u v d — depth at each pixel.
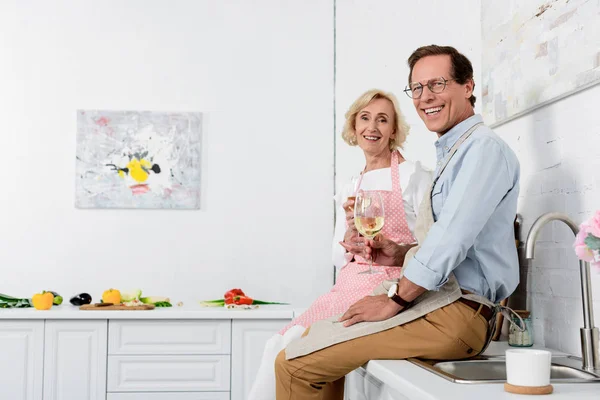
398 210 2.23
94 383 2.96
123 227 3.78
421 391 1.22
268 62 3.89
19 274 3.72
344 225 2.46
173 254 3.78
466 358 1.66
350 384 2.10
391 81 3.42
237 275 3.79
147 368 2.99
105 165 3.78
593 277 1.73
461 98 1.79
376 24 3.57
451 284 1.63
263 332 3.03
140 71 3.85
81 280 3.74
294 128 3.87
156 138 3.80
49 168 3.78
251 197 3.83
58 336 2.96
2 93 3.80
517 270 1.72
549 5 1.90
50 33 3.84
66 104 3.81
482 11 2.36
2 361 2.93
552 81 1.88
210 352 3.00
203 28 3.89
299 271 3.81
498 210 1.65
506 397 1.16
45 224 3.75
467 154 1.62
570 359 1.71
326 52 3.89
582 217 1.77
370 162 2.50
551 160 1.92
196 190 3.80
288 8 3.91
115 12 3.87
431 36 2.96
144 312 2.98
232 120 3.86
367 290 2.03
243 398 3.00
